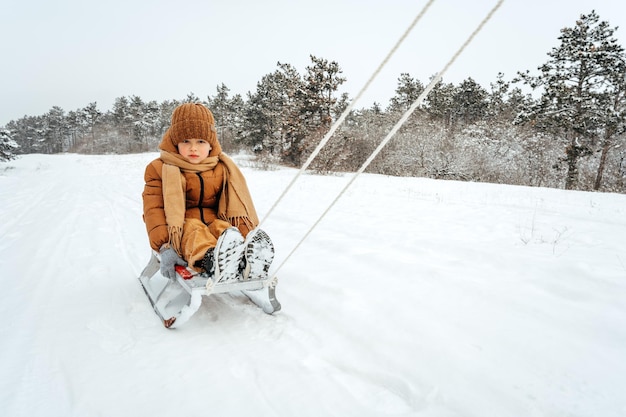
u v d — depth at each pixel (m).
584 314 3.31
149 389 2.53
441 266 4.60
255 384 2.60
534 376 2.57
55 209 9.64
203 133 3.90
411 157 25.47
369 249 5.36
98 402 2.40
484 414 2.29
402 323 3.28
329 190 12.95
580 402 2.33
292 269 4.68
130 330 3.31
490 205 9.55
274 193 12.15
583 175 25.66
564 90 24.05
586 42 23.88
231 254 3.13
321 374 2.72
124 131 76.50
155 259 4.06
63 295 4.04
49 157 49.22
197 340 3.17
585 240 5.85
